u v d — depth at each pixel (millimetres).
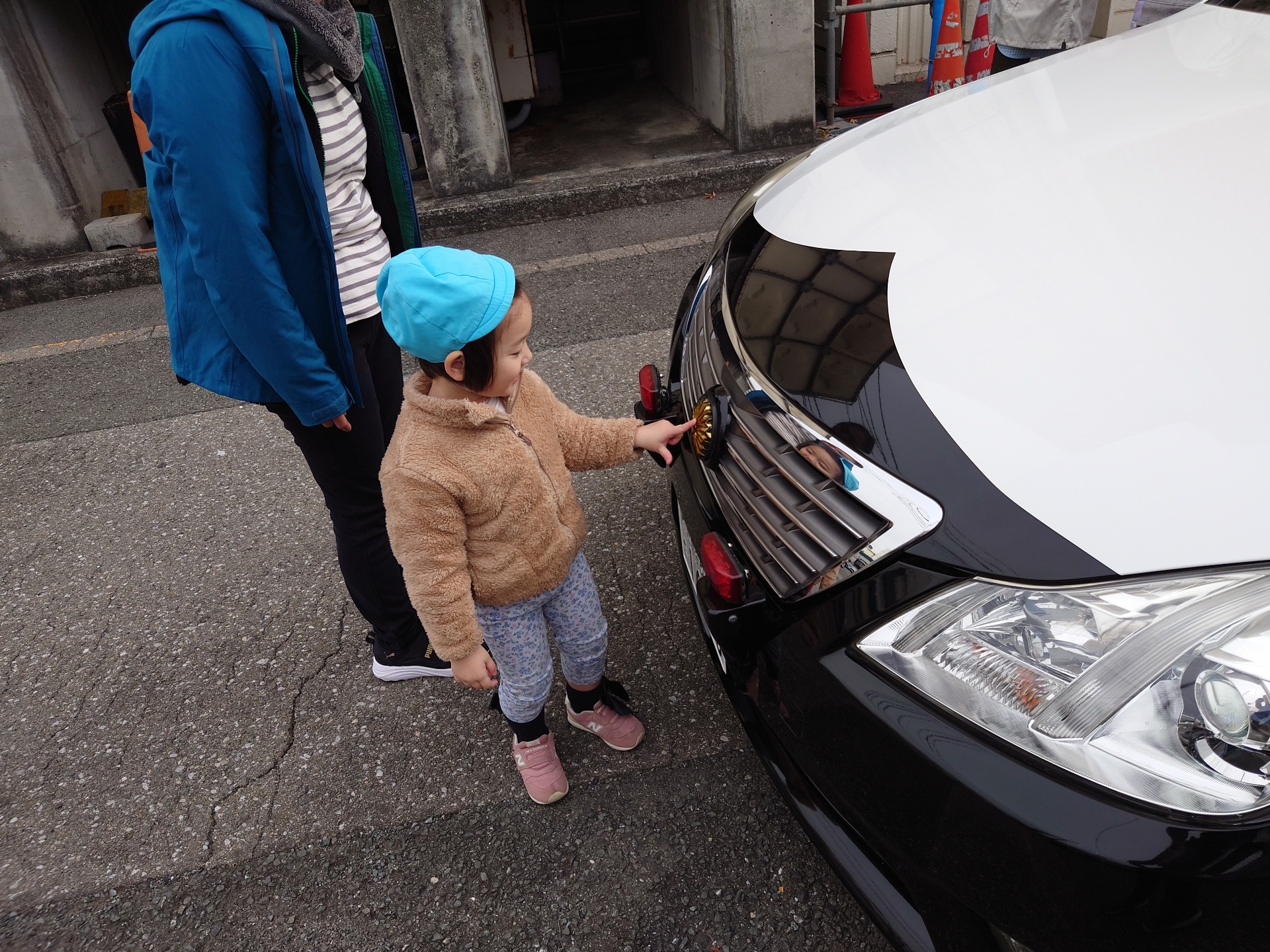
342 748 2242
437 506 1488
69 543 3158
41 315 5211
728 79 5723
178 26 1495
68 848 2074
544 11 7992
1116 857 1057
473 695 2334
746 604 1562
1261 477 1142
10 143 5168
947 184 1900
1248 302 1354
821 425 1482
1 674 2617
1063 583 1162
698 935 1720
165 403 4004
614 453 1738
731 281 2006
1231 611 1071
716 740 2105
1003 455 1284
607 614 2516
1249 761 1021
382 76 1968
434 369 1447
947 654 1232
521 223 5527
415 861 1943
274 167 1661
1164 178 1660
